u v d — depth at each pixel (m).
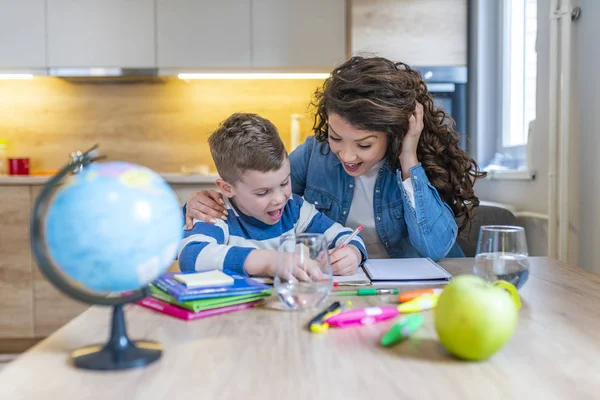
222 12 2.92
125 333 0.59
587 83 1.75
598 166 1.68
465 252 1.98
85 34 2.92
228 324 0.72
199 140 3.23
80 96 3.21
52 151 3.22
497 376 0.54
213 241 1.13
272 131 1.21
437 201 1.34
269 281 0.97
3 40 2.92
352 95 1.20
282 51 2.93
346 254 1.07
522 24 2.55
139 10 2.91
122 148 3.23
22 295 2.73
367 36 2.78
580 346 0.63
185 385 0.51
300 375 0.54
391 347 0.62
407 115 1.26
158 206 0.57
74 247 0.53
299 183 1.63
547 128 2.04
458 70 2.78
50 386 0.51
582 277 1.03
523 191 2.27
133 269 0.55
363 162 1.28
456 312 0.56
